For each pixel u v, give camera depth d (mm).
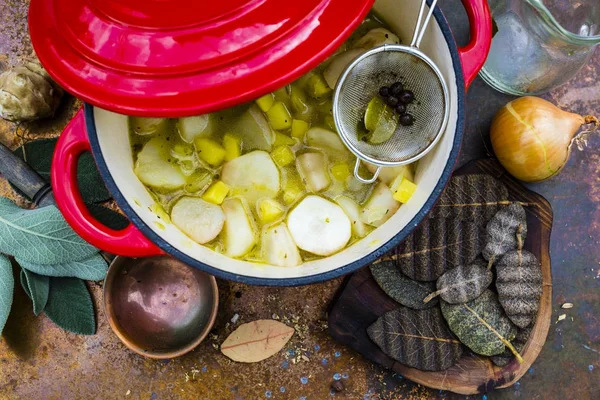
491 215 621
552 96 657
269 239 555
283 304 644
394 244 498
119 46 432
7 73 596
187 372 641
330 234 550
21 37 641
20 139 640
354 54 555
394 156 524
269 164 558
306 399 641
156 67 430
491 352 611
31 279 600
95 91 443
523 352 620
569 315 651
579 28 590
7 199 602
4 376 638
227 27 424
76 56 445
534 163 603
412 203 527
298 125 560
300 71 433
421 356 612
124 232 500
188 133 556
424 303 614
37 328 639
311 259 553
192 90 433
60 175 488
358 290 618
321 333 643
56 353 639
